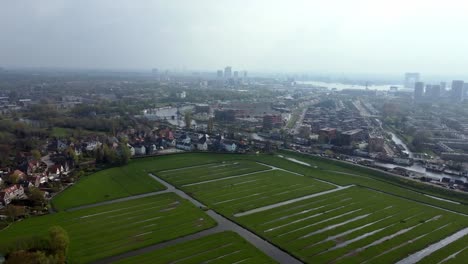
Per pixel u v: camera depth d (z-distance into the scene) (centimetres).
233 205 15038
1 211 13325
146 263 10131
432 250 11588
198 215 13762
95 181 17675
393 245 11819
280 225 13138
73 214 13512
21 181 16562
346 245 11719
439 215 14650
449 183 18962
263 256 10756
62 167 18875
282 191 17088
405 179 19250
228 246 11294
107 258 10344
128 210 14075
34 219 12938
